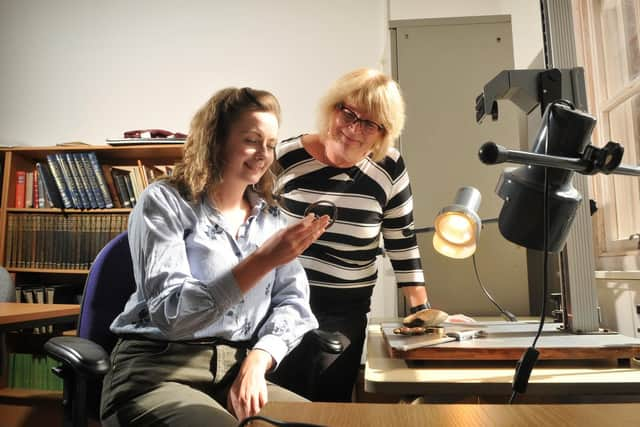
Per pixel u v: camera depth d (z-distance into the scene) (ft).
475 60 6.37
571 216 2.70
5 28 10.52
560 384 2.63
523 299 6.13
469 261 6.22
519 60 7.91
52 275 9.43
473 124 6.31
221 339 3.57
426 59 6.43
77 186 8.83
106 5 10.34
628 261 4.35
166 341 3.37
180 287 3.16
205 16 10.11
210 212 3.69
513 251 6.17
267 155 3.78
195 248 3.55
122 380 3.26
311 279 5.03
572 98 3.45
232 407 3.31
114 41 10.23
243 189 3.95
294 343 3.81
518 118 6.25
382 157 4.96
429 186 6.30
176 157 9.43
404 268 5.49
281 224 4.33
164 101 9.97
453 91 6.36
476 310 6.16
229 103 3.71
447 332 3.50
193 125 3.80
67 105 10.18
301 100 9.68
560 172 2.66
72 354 2.99
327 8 9.85
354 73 4.74
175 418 2.85
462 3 9.21
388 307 8.16
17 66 10.40
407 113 6.38
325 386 4.59
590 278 3.64
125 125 10.00
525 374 2.10
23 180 9.17
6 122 10.27
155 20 10.19
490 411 1.72
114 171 8.91
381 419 1.65
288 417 1.68
